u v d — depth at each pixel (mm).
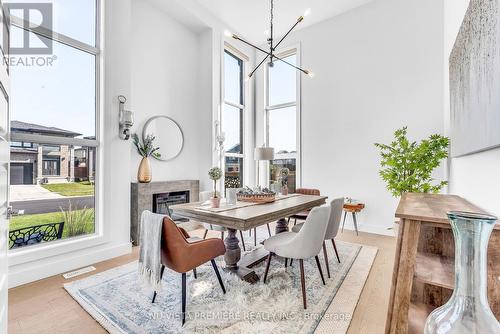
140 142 3697
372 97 4078
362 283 2262
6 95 1388
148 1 3834
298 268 2580
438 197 2037
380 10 4016
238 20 4660
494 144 1187
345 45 4355
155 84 3943
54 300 1982
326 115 4555
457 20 2543
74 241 2613
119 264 2711
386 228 3904
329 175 4512
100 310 1834
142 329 1627
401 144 3088
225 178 5020
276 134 5438
